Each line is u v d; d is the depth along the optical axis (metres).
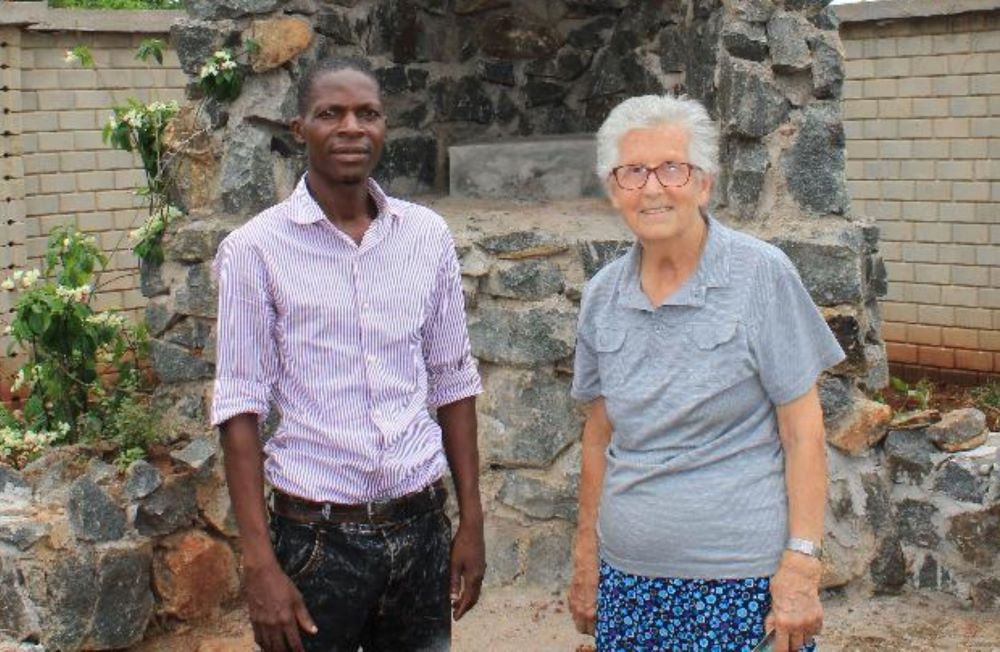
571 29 5.83
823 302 4.22
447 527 3.04
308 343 2.78
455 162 5.50
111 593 4.17
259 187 4.75
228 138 4.74
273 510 2.89
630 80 5.62
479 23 5.90
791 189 4.36
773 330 2.61
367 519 2.82
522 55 5.93
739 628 2.63
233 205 4.75
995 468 4.23
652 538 2.66
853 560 4.36
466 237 4.51
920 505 4.35
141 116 4.86
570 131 5.95
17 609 3.97
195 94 4.77
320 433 2.79
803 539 2.62
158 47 5.14
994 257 7.49
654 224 2.60
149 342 4.85
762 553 2.62
